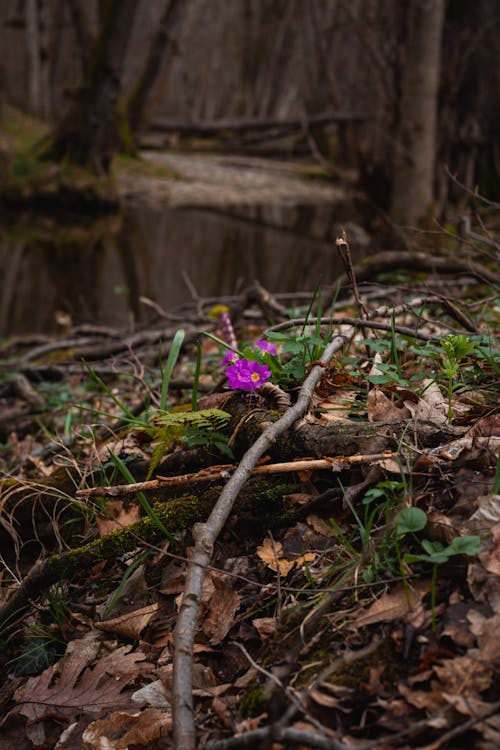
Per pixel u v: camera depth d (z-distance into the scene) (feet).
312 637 5.98
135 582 7.85
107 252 43.70
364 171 45.55
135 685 6.80
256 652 6.39
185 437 8.12
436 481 6.74
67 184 63.67
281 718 4.97
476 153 43.11
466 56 40.42
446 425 7.49
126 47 66.80
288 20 118.52
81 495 8.23
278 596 6.52
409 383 8.40
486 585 5.62
